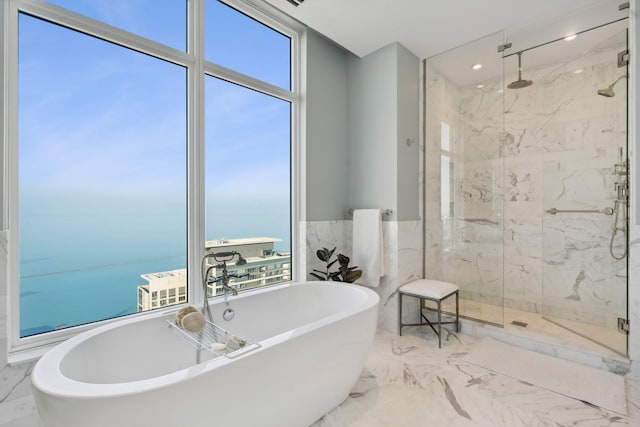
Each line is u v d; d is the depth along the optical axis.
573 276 2.77
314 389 1.54
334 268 3.12
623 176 2.24
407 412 1.70
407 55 2.94
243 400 1.24
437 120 3.09
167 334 1.74
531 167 3.09
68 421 0.97
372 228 2.85
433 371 2.13
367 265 2.87
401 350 2.47
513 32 2.60
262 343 1.34
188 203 2.24
